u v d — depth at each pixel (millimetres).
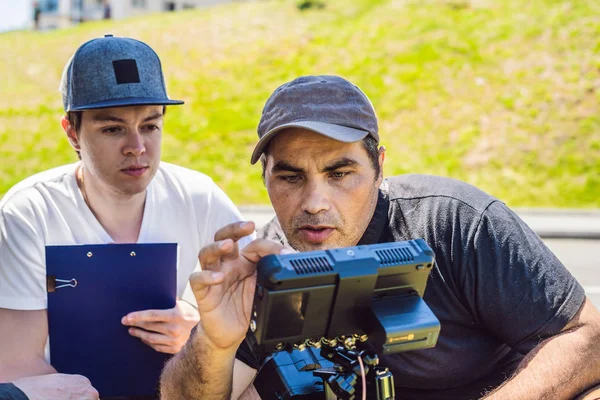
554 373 1561
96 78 2049
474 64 11211
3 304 2049
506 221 1715
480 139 9930
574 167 9414
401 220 1810
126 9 16594
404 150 9781
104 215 2223
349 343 1429
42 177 2248
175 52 12305
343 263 1304
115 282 2098
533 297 1639
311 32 12430
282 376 1594
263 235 2037
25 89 11812
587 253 6492
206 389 1623
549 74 10852
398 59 11453
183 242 2297
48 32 14211
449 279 1730
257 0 14289
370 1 13109
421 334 1353
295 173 1670
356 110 1687
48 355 2213
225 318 1503
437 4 12586
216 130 10523
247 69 11727
